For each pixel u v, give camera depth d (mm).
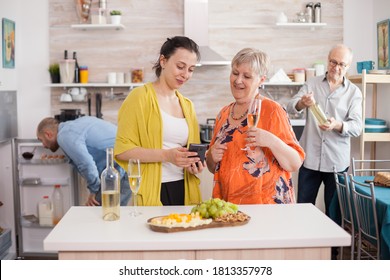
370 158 5160
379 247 2912
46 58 5090
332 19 5156
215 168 2336
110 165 2023
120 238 1771
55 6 5055
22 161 4297
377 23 5008
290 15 5141
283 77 4957
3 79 4570
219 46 5160
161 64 2361
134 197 2076
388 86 4828
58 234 1824
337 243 1796
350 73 5195
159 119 2322
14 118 4816
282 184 2234
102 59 5129
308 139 3904
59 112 5113
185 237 1778
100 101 5082
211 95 5176
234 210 1976
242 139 2207
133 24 5109
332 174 3848
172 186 2375
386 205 2785
